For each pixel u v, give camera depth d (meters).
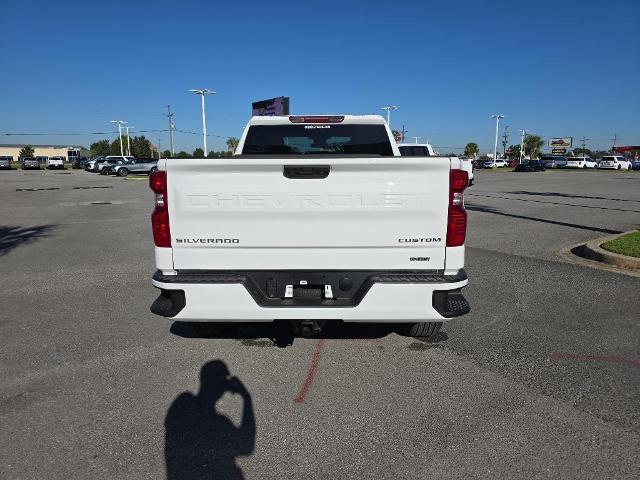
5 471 2.77
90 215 14.69
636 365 4.09
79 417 3.34
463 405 3.47
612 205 17.08
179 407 3.47
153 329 4.99
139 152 113.56
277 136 5.79
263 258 3.65
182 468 2.81
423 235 3.58
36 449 2.98
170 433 3.15
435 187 3.51
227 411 3.42
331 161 3.48
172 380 3.88
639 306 5.61
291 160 3.49
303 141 5.81
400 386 3.76
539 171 57.28
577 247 9.12
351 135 5.78
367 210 3.55
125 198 20.83
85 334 4.85
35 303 5.87
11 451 2.96
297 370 4.04
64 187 28.48
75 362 4.20
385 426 3.22
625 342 4.57
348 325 5.05
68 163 94.81
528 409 3.41
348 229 3.59
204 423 3.27
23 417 3.34
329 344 4.57
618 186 28.08
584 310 5.47
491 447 2.97
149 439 3.09
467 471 2.76
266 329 4.94
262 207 3.57
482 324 5.05
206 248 3.65
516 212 14.86
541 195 21.44
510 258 8.15
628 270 7.29
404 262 3.62
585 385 3.75
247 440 3.08
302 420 3.30
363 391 3.69
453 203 3.54
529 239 10.01
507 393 3.63
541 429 3.16
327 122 5.63
